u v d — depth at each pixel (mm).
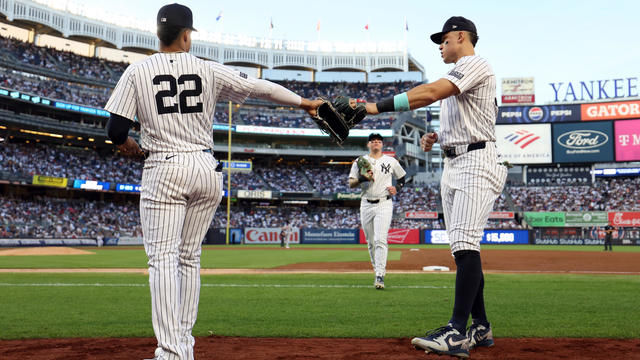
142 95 2650
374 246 7766
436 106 59281
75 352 3301
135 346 3514
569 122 40719
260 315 4988
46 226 35500
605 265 15000
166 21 2754
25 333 4031
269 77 57406
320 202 49781
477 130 3297
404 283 8492
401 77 57844
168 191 2605
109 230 38781
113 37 50625
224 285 8117
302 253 23781
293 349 3400
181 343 2623
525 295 6762
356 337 3873
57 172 38938
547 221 40000
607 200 41188
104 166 42781
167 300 2551
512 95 45062
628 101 39219
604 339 3770
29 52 41844
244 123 49250
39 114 40094
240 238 41188
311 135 48281
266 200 48844
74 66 45031
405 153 51188
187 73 2723
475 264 3146
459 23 3455
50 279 9234
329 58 59000
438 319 4723
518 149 41531
